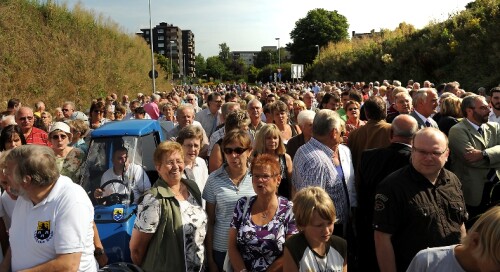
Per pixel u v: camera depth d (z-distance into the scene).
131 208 4.46
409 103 6.17
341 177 4.35
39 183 2.68
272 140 4.67
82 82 24.83
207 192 4.00
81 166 5.11
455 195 3.29
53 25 24.11
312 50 78.31
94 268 2.95
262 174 3.35
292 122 8.29
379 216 3.33
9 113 9.24
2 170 3.24
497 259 1.88
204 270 3.87
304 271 2.97
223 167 4.06
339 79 43.34
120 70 30.83
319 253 3.00
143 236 3.41
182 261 3.47
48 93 20.84
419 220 3.19
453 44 26.77
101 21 31.28
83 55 25.75
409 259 3.23
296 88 19.97
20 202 2.84
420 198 3.21
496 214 1.93
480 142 4.80
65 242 2.67
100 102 9.33
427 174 3.24
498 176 4.72
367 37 45.19
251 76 96.06
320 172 4.22
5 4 20.12
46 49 22.25
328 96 8.14
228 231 3.83
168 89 42.19
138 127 5.05
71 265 2.67
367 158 4.30
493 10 25.50
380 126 4.99
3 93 17.94
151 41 31.28
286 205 3.47
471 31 26.06
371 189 4.23
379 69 36.00
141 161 4.89
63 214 2.70
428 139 3.17
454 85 10.16
